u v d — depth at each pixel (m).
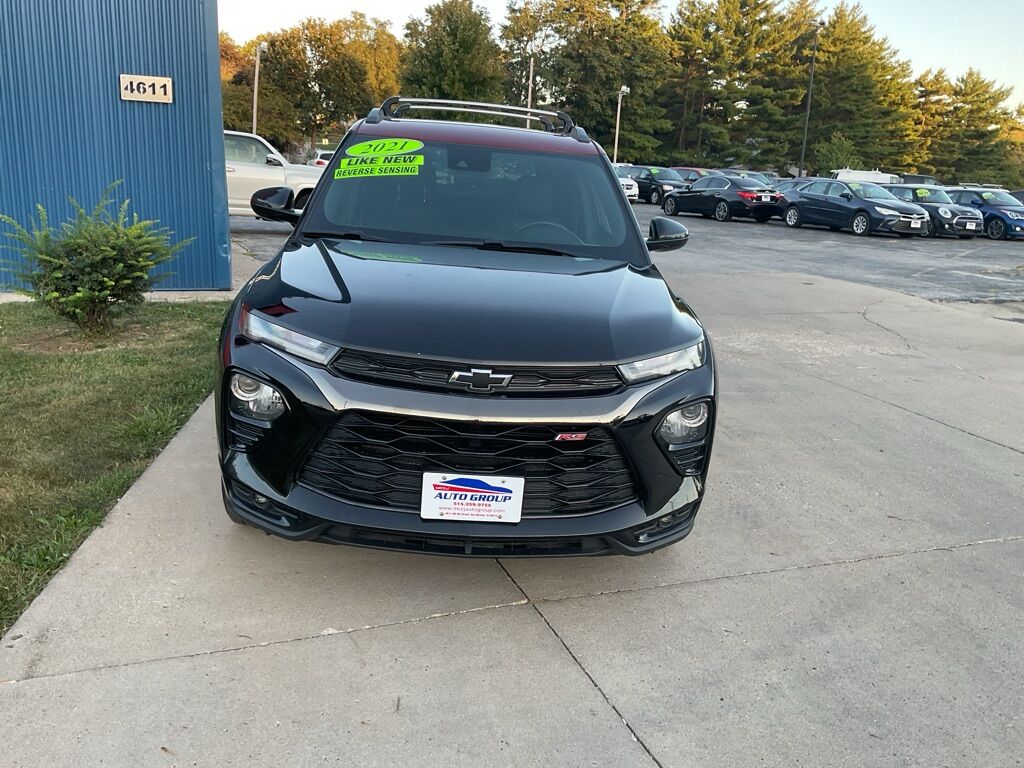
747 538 3.70
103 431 4.28
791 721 2.49
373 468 2.64
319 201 3.81
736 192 25.62
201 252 8.32
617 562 3.39
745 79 66.44
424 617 2.89
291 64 58.44
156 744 2.20
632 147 65.19
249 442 2.74
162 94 7.80
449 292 2.94
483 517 2.63
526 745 2.31
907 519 4.02
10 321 6.73
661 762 2.29
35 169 7.57
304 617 2.83
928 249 19.84
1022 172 81.75
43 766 2.09
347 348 2.61
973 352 8.11
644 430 2.72
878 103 68.75
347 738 2.28
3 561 2.97
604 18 64.44
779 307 10.00
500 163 4.12
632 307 3.06
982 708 2.62
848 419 5.61
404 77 39.91
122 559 3.07
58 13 7.38
